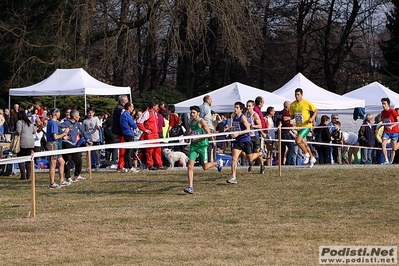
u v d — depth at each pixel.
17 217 12.48
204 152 14.66
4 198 15.17
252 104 17.42
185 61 49.47
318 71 55.53
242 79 51.88
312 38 54.91
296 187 15.20
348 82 55.72
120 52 40.66
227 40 39.50
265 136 20.53
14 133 18.67
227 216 11.91
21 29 38.38
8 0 39.03
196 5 37.97
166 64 50.47
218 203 13.34
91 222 11.67
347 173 17.14
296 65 53.31
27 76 38.12
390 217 11.48
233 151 16.17
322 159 23.03
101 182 17.33
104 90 26.78
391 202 13.02
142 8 39.53
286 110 21.67
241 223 11.25
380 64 56.41
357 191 14.40
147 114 20.09
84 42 39.12
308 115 18.17
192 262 8.53
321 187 15.06
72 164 21.09
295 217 11.72
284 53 53.44
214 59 50.22
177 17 39.50
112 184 16.84
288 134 21.45
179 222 11.47
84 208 13.30
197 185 16.06
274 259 8.61
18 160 12.36
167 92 44.47
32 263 8.76
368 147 22.19
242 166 20.52
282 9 51.44
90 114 22.12
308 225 10.94
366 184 15.24
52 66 38.41
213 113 24.00
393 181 15.48
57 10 38.44
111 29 41.41
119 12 41.81
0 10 39.28
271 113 22.16
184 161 21.34
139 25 39.38
